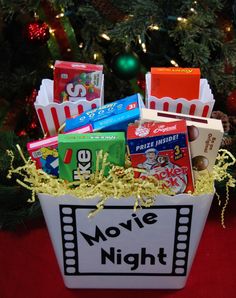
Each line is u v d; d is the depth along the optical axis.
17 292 0.66
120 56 0.79
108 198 0.56
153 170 0.56
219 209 0.80
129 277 0.64
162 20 0.79
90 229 0.59
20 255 0.72
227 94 0.87
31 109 0.90
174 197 0.56
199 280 0.67
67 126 0.60
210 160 0.58
